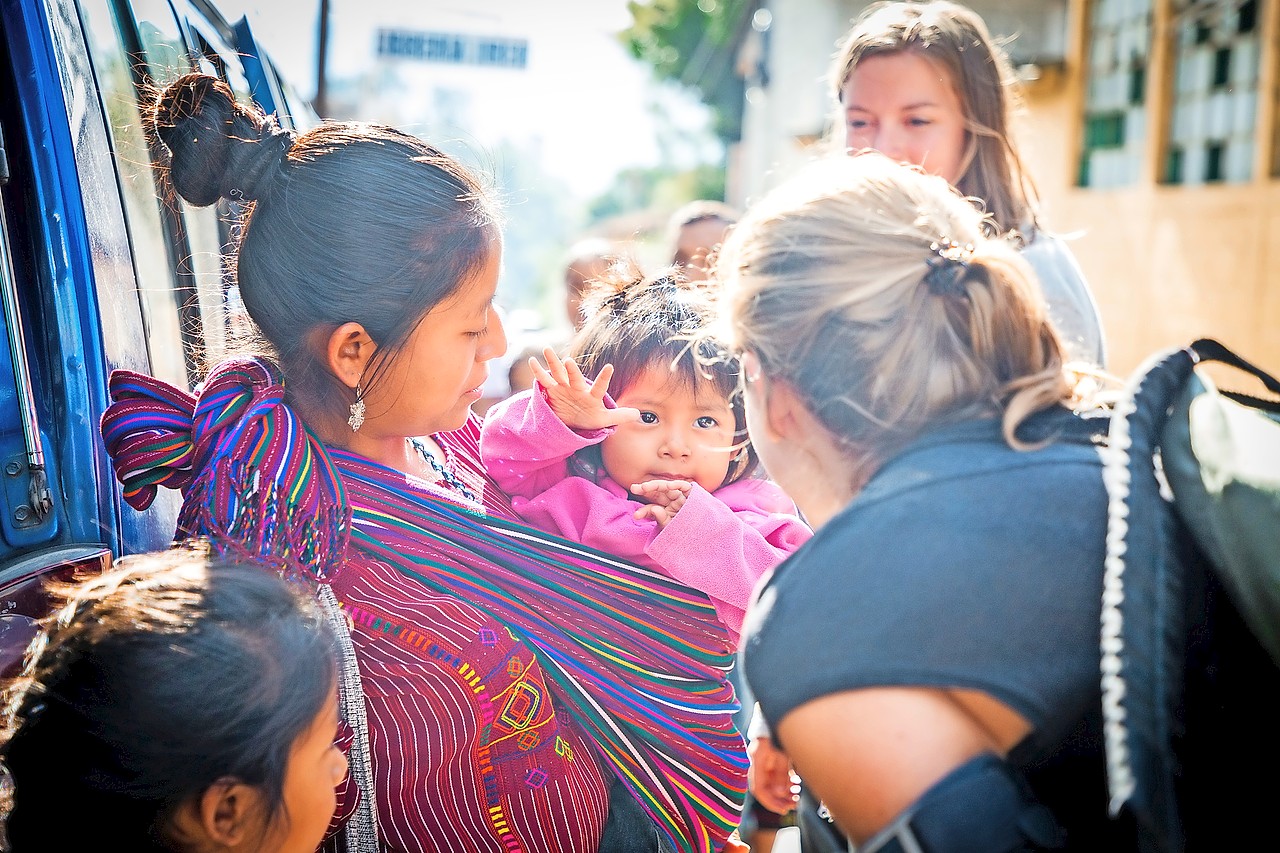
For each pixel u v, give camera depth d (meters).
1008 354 1.26
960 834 1.04
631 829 1.78
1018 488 1.17
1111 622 1.06
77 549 1.54
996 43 2.65
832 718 1.10
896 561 1.13
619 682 1.72
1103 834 1.18
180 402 1.54
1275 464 1.09
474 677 1.58
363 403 1.58
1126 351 9.48
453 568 1.61
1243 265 8.45
